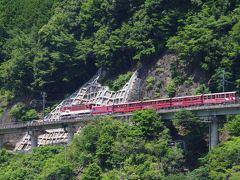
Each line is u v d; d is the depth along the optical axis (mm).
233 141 170375
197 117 187500
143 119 194125
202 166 171000
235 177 151750
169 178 165625
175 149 187625
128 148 186125
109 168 187000
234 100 185000
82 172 190250
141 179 172375
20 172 195750
